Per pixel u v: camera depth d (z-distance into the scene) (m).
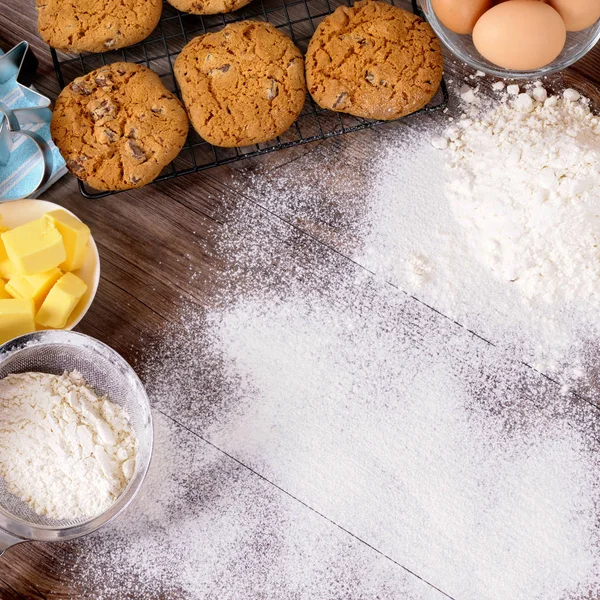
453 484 1.04
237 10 1.04
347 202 1.04
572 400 1.04
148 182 1.00
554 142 1.02
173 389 1.04
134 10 1.00
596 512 1.03
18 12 1.04
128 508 1.03
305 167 1.04
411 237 1.04
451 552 1.03
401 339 1.04
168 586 1.03
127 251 1.04
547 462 1.04
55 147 1.03
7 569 1.02
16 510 0.99
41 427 0.99
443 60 1.04
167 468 1.03
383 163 1.04
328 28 1.01
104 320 1.04
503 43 0.96
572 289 1.03
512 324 1.04
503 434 1.04
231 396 1.04
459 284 1.04
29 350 0.99
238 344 1.04
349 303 1.04
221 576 1.03
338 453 1.04
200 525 1.03
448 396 1.04
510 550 1.03
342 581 1.03
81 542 1.03
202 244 1.04
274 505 1.04
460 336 1.04
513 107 1.04
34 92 1.00
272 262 1.04
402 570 1.03
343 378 1.04
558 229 1.02
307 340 1.04
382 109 1.00
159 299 1.04
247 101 1.00
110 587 1.03
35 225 0.97
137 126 1.00
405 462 1.04
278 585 1.03
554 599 1.03
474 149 1.04
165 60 1.04
